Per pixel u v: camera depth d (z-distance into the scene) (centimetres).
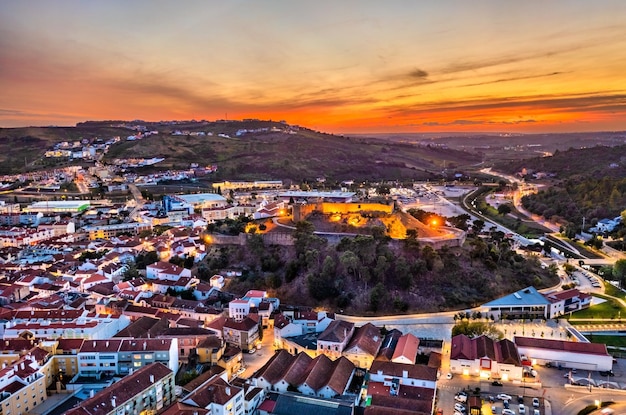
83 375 17588
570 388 16712
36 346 17512
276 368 17200
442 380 17388
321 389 15875
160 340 17988
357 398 15600
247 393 15550
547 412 15188
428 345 19938
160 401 15375
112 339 18212
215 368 17850
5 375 15025
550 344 18738
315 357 18412
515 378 17262
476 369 17675
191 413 13275
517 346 18862
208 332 19975
